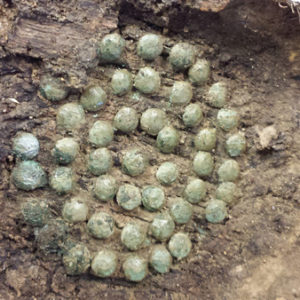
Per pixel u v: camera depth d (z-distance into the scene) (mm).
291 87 143
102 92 131
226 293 127
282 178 136
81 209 125
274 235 131
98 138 129
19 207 125
